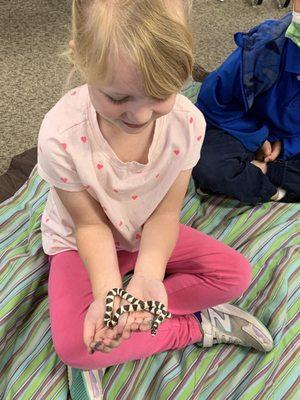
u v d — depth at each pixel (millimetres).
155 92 520
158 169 678
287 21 940
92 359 706
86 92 646
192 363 784
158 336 751
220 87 990
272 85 962
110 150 644
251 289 865
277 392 756
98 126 628
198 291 771
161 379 767
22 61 1392
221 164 955
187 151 675
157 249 700
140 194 697
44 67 1380
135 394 756
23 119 1237
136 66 500
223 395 757
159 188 700
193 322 785
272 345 791
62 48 1435
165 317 614
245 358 794
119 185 675
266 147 1021
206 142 986
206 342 790
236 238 945
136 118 546
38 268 839
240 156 975
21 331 805
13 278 820
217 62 1460
